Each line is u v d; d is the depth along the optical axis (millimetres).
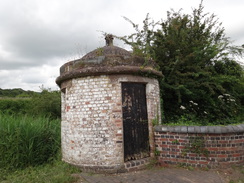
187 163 4684
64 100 6012
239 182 3768
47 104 12352
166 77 8125
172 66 8094
